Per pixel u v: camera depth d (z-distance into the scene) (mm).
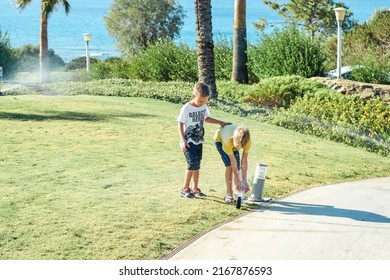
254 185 8859
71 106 16703
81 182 9172
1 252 6461
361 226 7832
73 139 12375
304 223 7879
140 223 7449
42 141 12023
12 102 17031
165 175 9867
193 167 8586
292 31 24531
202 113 8602
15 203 7992
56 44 105562
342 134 16359
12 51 37719
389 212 8539
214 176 10109
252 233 7414
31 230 7059
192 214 7906
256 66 24484
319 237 7355
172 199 8523
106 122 14430
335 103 19266
